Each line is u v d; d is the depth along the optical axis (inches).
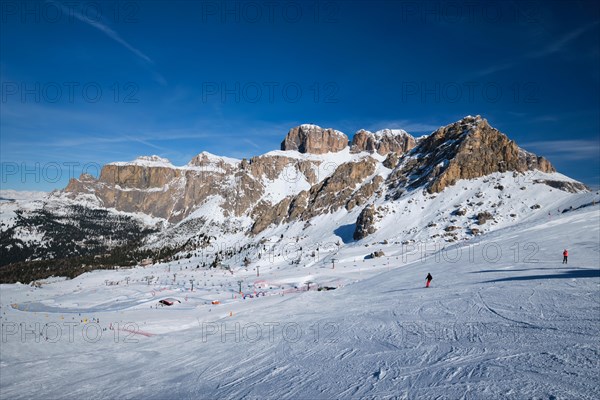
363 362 535.8
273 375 566.3
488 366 410.9
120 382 729.6
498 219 4638.3
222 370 672.4
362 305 1183.6
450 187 6131.9
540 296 820.0
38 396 719.1
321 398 415.8
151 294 3659.0
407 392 377.7
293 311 1332.4
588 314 608.7
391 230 5521.7
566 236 2202.3
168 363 839.1
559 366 373.4
